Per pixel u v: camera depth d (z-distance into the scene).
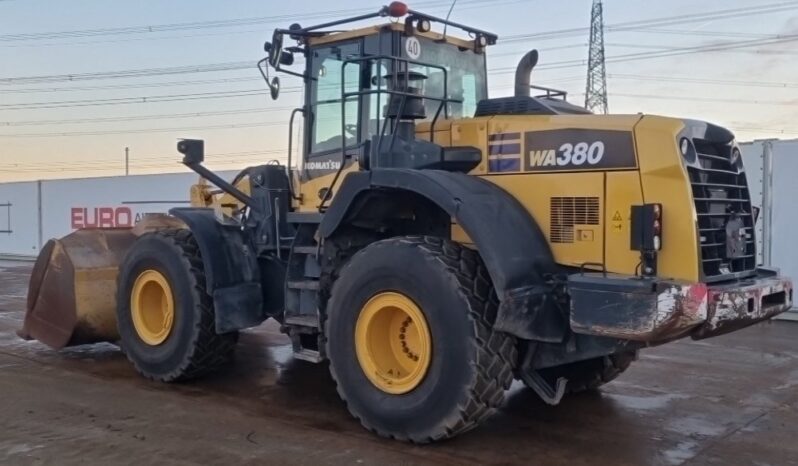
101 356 7.61
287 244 6.43
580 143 4.93
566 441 5.06
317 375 6.84
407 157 5.52
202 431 5.18
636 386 6.52
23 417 5.50
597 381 6.12
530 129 5.15
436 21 6.00
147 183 19.05
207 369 6.48
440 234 5.59
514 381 6.63
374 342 5.15
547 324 4.75
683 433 5.24
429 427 4.79
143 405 5.83
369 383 5.10
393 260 4.97
